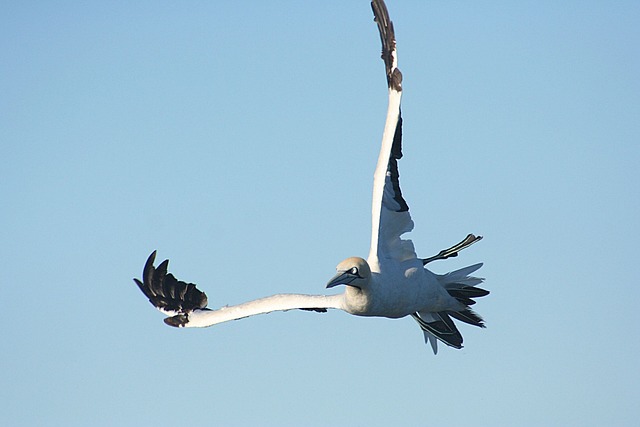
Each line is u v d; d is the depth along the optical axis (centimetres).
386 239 1927
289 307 1922
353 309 1859
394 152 1875
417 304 1938
